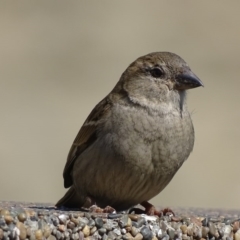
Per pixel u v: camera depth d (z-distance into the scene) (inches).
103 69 800.3
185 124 366.9
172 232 323.6
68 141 689.6
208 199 650.2
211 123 717.3
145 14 888.3
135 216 321.4
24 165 666.2
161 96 367.9
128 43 845.2
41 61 806.5
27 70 789.9
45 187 648.4
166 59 373.7
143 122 360.8
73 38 845.2
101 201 374.3
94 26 866.1
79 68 801.6
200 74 796.0
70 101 743.1
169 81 370.6
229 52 835.4
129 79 374.3
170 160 362.3
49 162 669.3
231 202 653.9
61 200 386.9
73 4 889.5
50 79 777.6
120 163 358.3
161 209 402.3
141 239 319.6
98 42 843.4
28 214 302.4
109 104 370.0
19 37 832.3
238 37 858.8
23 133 701.3
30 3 878.4
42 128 705.6
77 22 868.6
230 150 687.1
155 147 359.3
